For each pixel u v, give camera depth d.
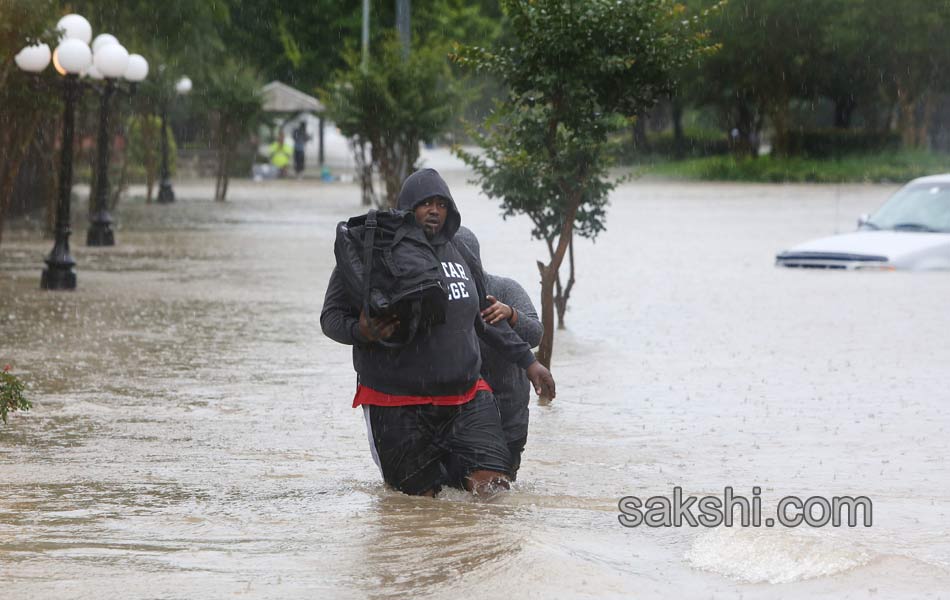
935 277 43.56
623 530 13.34
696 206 90.44
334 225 68.12
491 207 83.56
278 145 131.12
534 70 24.89
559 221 27.36
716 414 21.30
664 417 21.05
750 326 32.56
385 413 14.73
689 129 179.50
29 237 57.62
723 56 135.75
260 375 24.95
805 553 12.00
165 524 13.39
